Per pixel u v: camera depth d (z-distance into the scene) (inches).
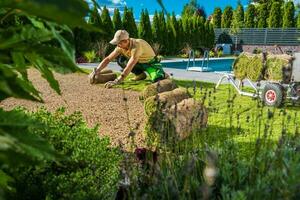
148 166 94.3
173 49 1085.1
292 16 1354.6
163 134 92.2
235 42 1363.2
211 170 59.7
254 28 1353.3
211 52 1152.2
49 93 361.1
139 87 395.5
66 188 81.6
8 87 29.4
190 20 1144.8
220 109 269.3
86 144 96.8
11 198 73.4
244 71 320.8
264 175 76.2
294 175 62.4
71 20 19.8
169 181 74.5
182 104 174.7
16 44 33.6
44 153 32.0
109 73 436.5
